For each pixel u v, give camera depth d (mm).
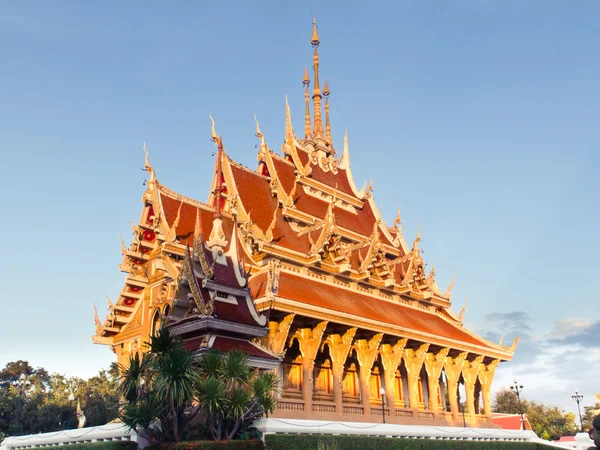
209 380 21172
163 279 35500
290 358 36344
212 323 23828
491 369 52562
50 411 71438
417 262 51531
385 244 56656
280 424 25234
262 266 36531
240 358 22562
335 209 52875
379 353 41500
